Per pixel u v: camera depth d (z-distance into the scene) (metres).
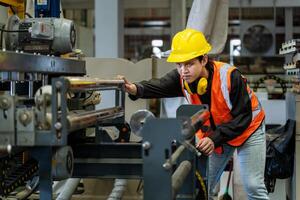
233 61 8.42
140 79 3.44
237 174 3.29
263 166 2.66
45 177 1.64
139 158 2.01
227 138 2.34
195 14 3.46
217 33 3.51
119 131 2.29
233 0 8.68
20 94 2.27
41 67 1.75
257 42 8.62
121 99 2.35
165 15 11.20
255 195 2.66
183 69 2.41
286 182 3.86
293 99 3.61
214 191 3.14
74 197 3.07
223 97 2.44
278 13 9.66
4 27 2.32
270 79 5.80
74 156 2.03
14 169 2.16
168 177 1.42
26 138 1.45
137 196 2.93
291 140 3.54
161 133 1.43
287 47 3.74
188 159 1.91
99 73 3.46
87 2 8.88
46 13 3.05
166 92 2.65
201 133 2.45
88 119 1.70
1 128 1.45
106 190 3.07
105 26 5.59
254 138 2.61
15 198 2.21
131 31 11.76
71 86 1.50
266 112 4.28
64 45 2.25
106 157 2.03
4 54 1.48
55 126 1.43
